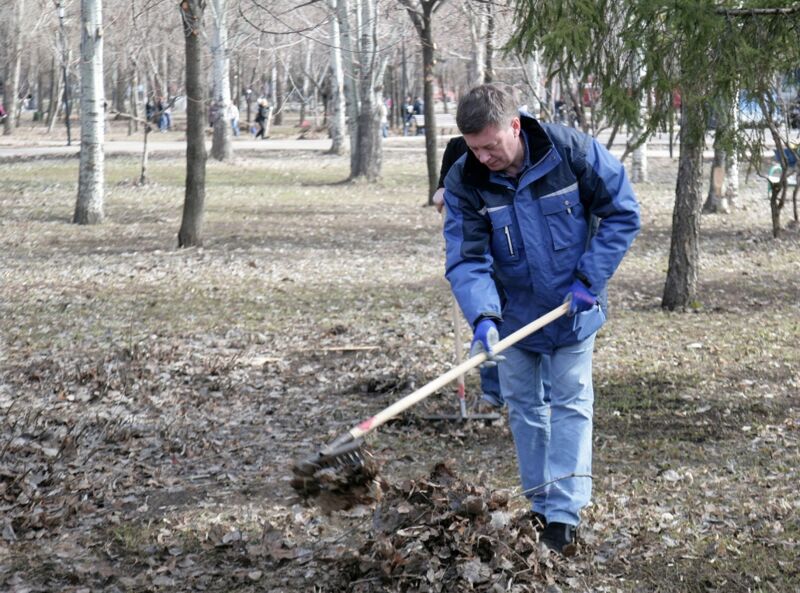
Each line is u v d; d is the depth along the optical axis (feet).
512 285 16.06
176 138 174.40
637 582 15.47
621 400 26.76
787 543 16.66
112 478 20.95
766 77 23.98
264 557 16.70
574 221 15.60
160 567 16.60
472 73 87.92
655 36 23.75
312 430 24.68
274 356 33.17
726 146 25.35
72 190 93.09
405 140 163.02
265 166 118.52
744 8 23.71
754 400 26.45
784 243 57.62
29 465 21.59
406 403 14.42
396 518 15.92
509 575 15.05
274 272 51.49
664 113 24.93
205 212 77.97
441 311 40.88
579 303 15.49
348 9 96.78
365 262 54.70
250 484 20.58
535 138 15.35
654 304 41.65
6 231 67.05
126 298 44.50
